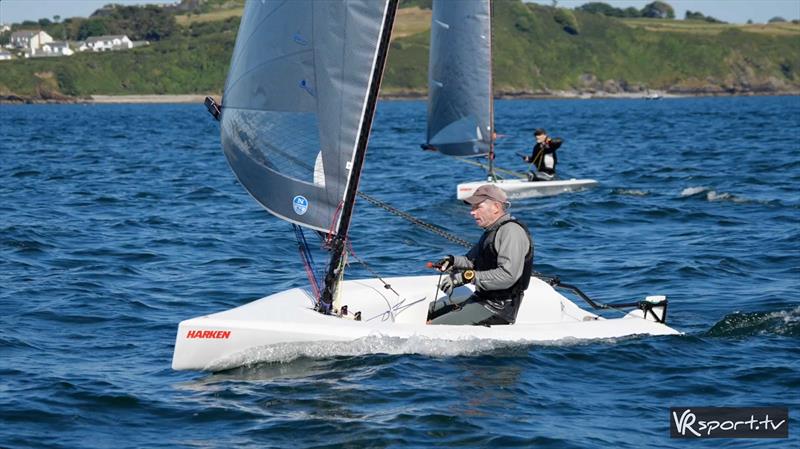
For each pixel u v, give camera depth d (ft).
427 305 101.81
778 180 257.55
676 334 97.76
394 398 79.46
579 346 92.63
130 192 242.78
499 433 72.38
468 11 236.22
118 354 95.20
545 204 214.28
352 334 88.89
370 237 171.32
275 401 79.15
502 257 91.97
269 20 88.22
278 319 88.79
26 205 214.07
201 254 153.99
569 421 75.25
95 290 124.77
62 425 74.90
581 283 131.64
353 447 70.18
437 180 284.00
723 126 629.51
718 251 152.15
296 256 153.38
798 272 134.51
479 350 90.33
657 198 221.05
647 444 70.69
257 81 88.84
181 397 80.79
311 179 88.94
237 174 90.53
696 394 81.71
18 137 542.16
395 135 577.43
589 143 468.75
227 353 86.84
